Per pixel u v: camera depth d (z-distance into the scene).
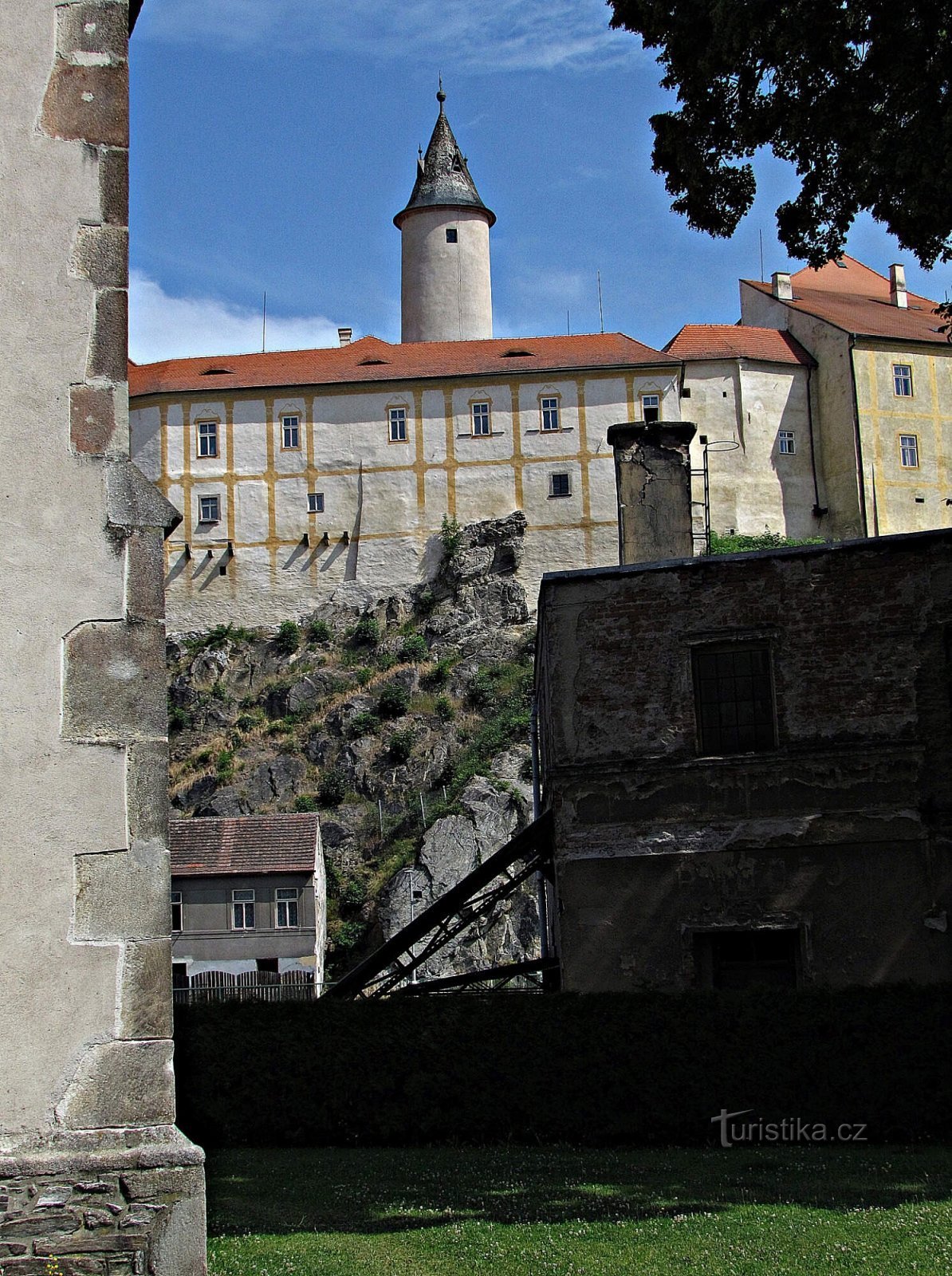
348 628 76.62
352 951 58.41
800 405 83.94
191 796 68.31
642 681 22.00
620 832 21.55
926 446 82.88
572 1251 11.35
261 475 79.25
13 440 8.27
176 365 82.62
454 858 59.34
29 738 7.99
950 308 22.55
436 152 92.56
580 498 77.69
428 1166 17.02
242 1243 11.83
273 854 55.69
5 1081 7.64
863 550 21.67
